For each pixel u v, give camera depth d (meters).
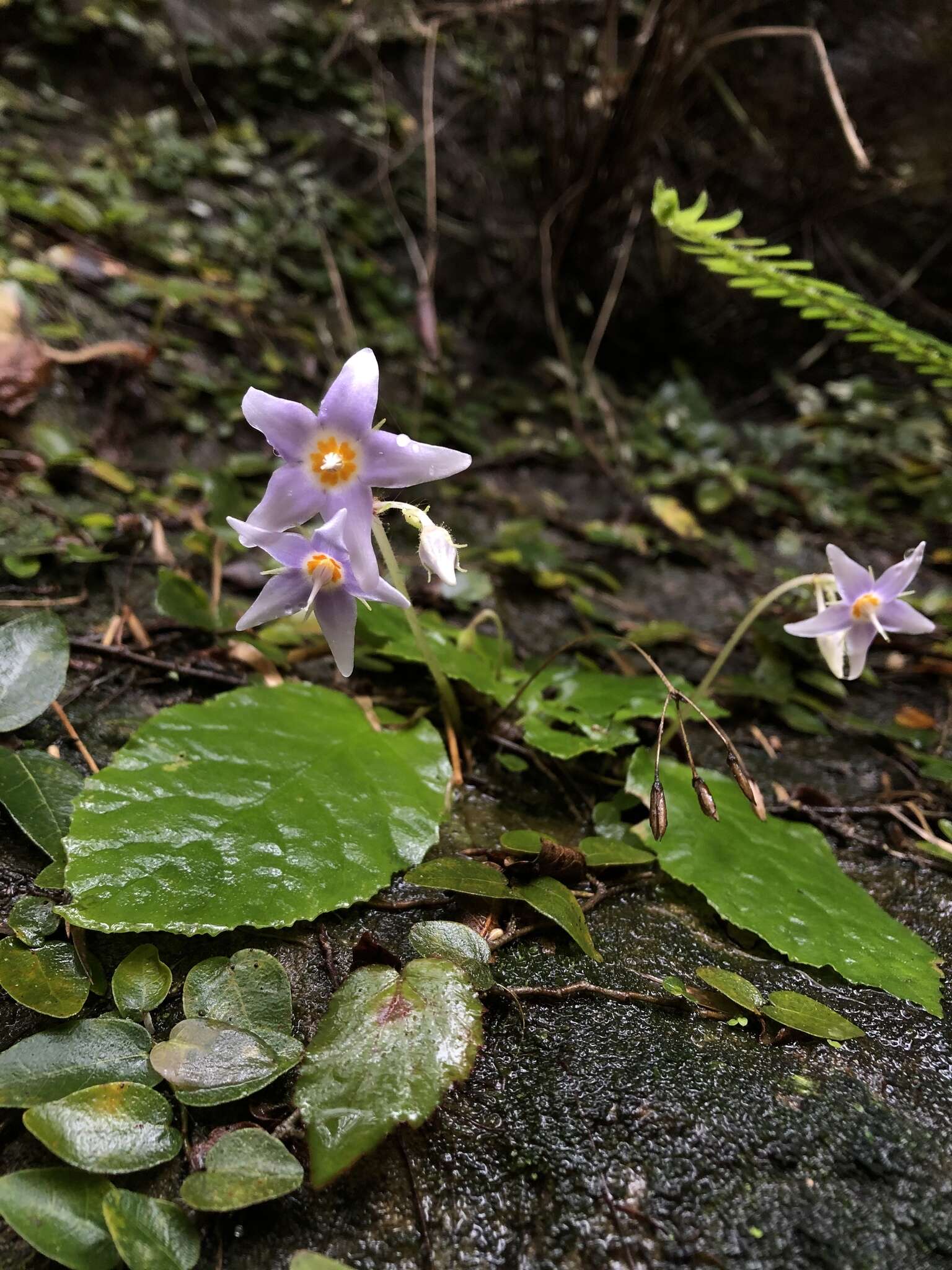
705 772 0.13
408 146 0.36
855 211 0.37
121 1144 0.07
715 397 0.38
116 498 0.18
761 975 0.11
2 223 0.23
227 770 0.11
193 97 0.34
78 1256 0.07
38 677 0.11
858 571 0.11
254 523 0.09
